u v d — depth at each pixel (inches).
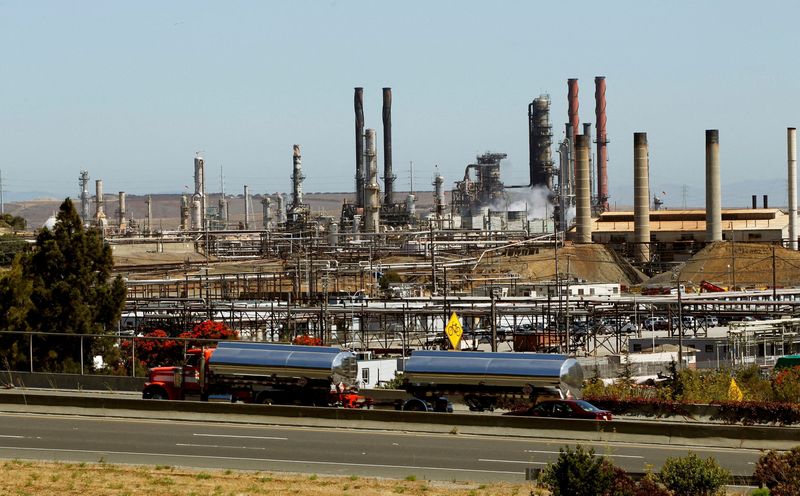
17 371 5959.6
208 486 3272.6
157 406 4517.7
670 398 5196.9
